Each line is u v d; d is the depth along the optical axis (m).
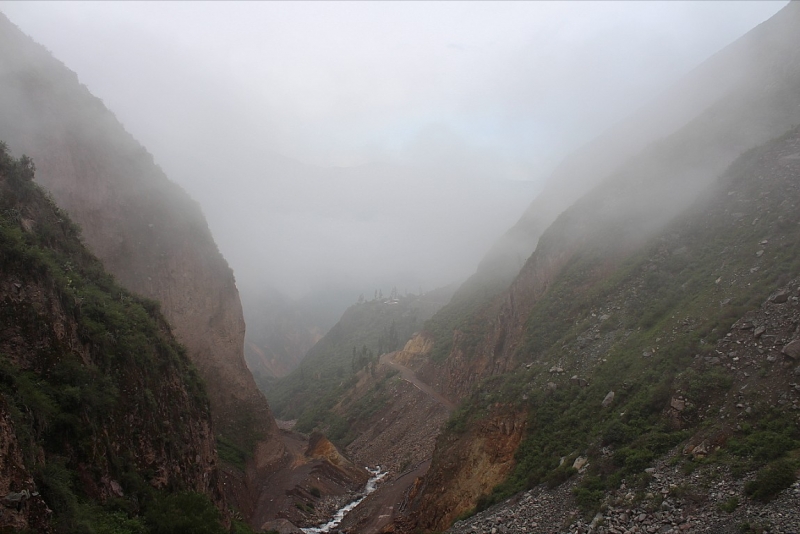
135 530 18.67
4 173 25.77
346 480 62.03
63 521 14.95
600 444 23.56
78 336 21.89
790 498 14.09
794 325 20.28
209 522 20.88
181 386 32.09
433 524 31.42
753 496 15.02
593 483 21.28
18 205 25.77
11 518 12.63
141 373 26.53
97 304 25.75
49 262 22.48
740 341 21.83
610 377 28.36
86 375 20.66
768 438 16.84
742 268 27.59
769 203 31.72
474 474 31.58
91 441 19.06
